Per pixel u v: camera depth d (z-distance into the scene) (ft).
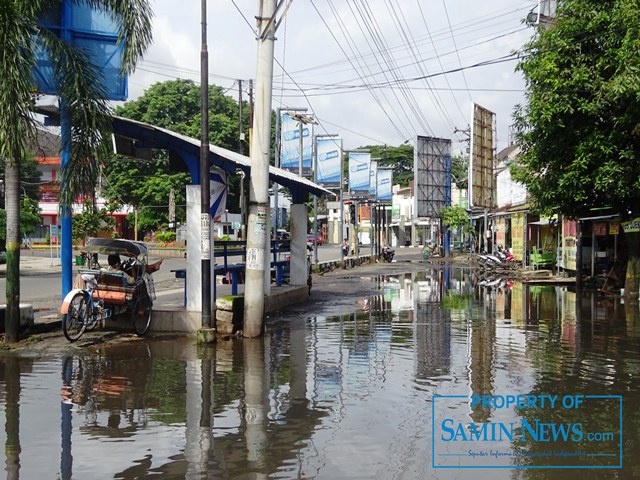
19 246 34.73
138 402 23.11
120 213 181.27
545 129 53.21
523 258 103.40
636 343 35.45
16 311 34.71
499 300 60.18
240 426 20.31
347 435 19.51
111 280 36.73
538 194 58.34
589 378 26.94
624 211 55.57
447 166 167.63
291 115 94.27
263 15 37.83
